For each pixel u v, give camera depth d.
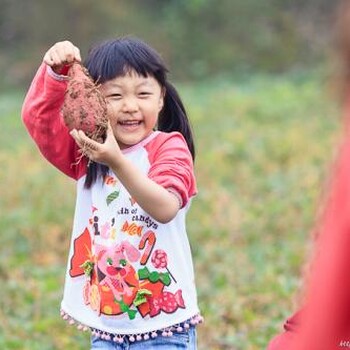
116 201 5.55
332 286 2.87
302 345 2.92
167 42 45.56
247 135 24.70
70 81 5.28
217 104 29.55
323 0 46.06
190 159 5.53
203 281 13.21
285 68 44.81
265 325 10.82
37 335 10.62
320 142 23.25
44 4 44.91
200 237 15.95
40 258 14.80
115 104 5.56
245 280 13.16
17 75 43.78
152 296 5.54
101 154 4.96
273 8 46.38
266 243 15.56
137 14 45.97
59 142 5.71
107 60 5.55
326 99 3.25
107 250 5.56
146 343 5.56
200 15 46.03
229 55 45.19
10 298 12.12
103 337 5.64
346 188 2.92
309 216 16.52
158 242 5.52
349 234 2.87
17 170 21.31
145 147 5.59
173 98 5.84
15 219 16.78
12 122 27.62
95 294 5.66
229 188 19.75
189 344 5.64
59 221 16.94
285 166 21.48
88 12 44.94
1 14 45.06
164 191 5.09
